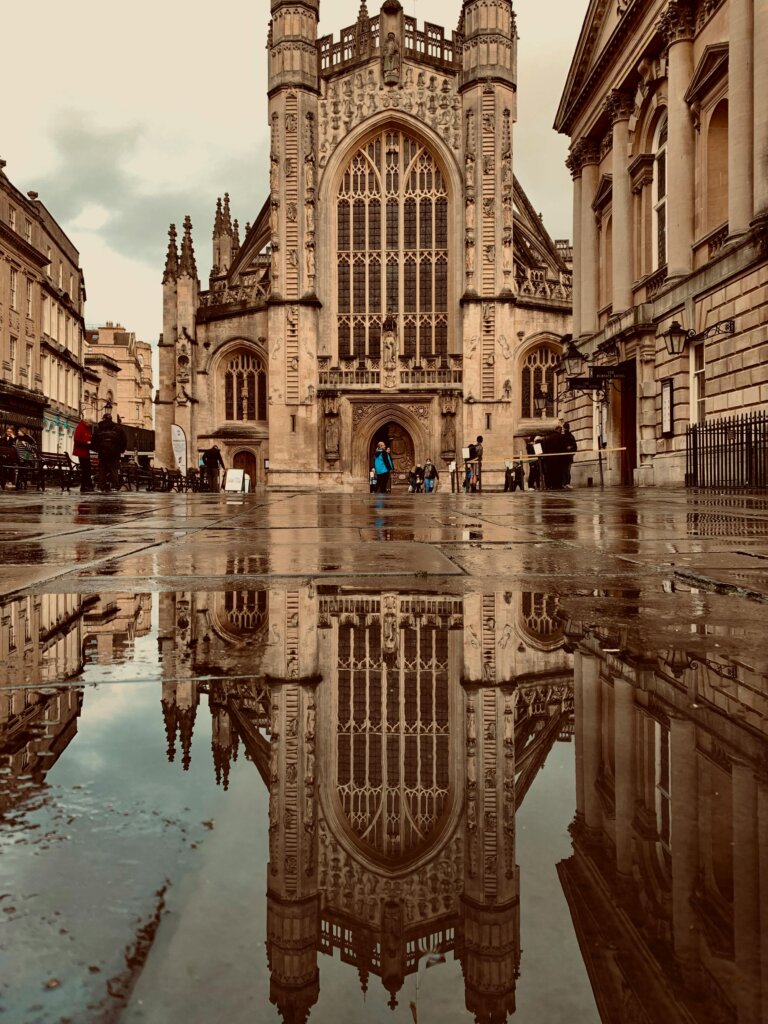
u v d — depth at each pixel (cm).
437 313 5344
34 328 5306
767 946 99
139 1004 85
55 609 386
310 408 5259
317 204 5312
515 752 182
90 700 226
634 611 374
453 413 5250
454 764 175
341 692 237
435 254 5328
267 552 659
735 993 90
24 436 3331
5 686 244
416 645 304
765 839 130
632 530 877
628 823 139
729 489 2092
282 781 162
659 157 3116
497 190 5128
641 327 2959
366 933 102
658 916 107
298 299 5219
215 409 5647
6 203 4844
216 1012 84
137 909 105
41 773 160
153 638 317
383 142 5322
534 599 410
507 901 112
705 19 2623
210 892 111
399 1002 89
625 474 3334
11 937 97
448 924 106
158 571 532
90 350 10706
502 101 5128
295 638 317
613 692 236
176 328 5669
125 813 138
